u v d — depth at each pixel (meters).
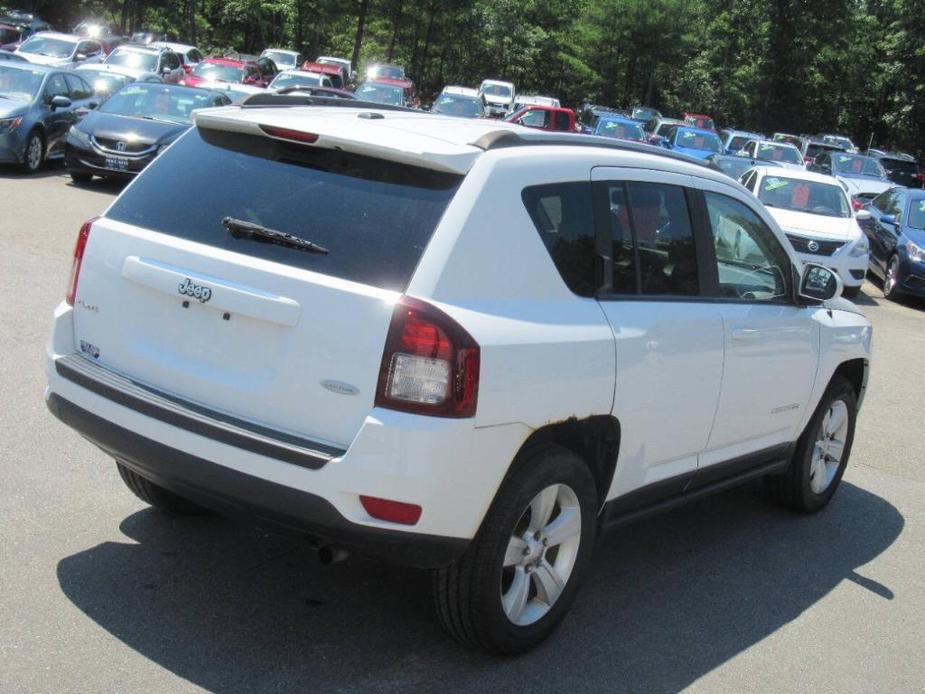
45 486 4.98
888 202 18.16
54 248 10.91
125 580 4.15
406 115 4.29
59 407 3.96
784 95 54.31
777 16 52.88
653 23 60.47
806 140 41.88
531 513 3.83
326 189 3.69
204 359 3.66
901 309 15.84
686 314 4.46
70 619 3.80
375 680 3.64
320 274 3.47
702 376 4.54
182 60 34.47
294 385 3.46
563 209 3.94
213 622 3.91
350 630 3.98
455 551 3.50
